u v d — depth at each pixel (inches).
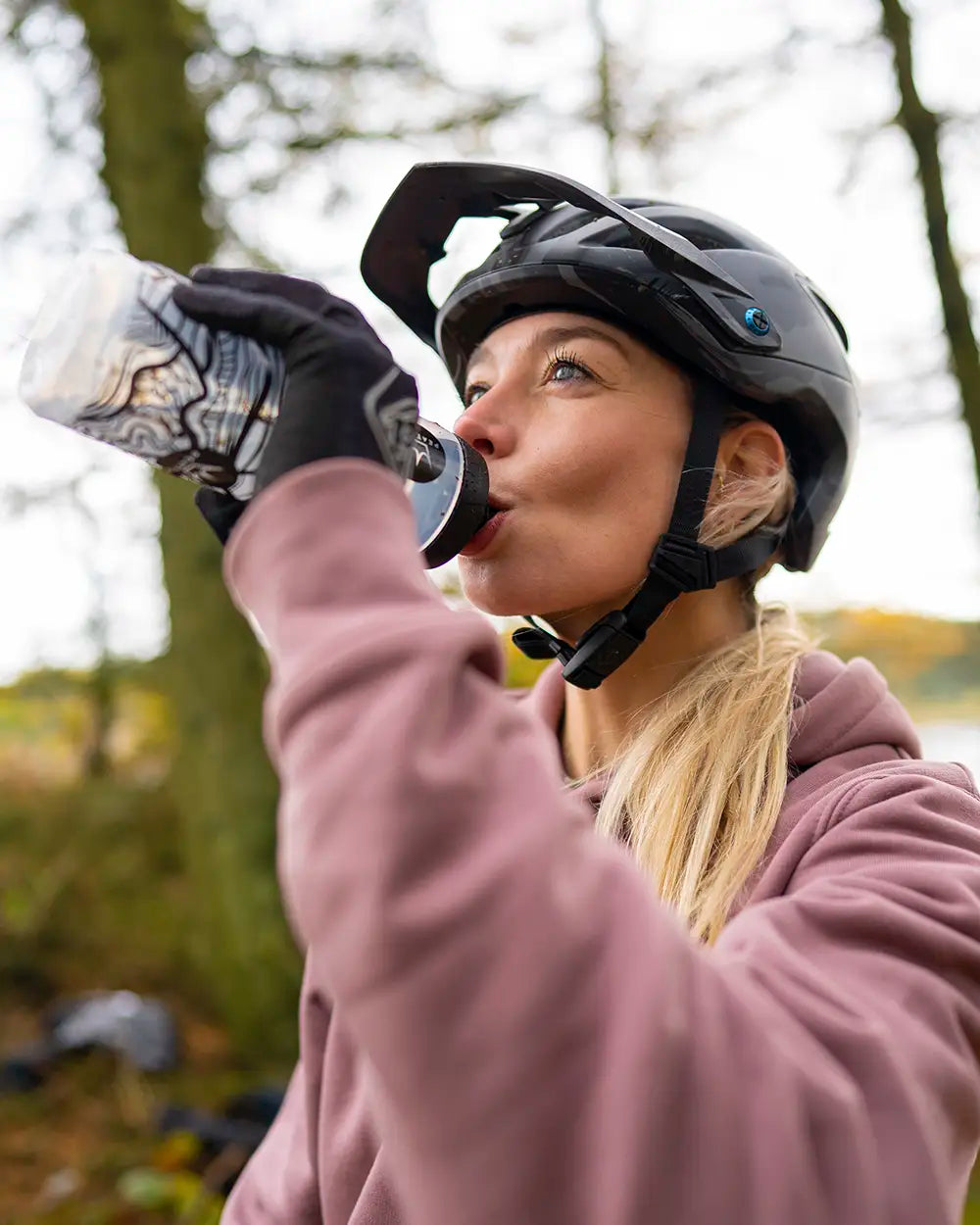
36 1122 159.9
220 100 205.5
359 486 23.7
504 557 37.2
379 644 21.8
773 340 39.9
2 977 203.2
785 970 24.1
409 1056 20.1
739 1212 19.7
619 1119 19.5
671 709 39.3
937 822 29.5
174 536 197.0
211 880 192.7
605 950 20.7
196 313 26.0
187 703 195.5
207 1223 135.2
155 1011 184.1
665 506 38.0
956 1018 24.4
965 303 180.4
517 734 22.7
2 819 260.4
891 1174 21.2
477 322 41.4
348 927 20.5
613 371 37.8
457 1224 19.8
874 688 39.5
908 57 182.1
